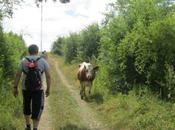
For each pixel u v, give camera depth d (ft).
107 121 47.62
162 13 59.67
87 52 132.36
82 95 68.28
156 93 51.75
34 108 32.58
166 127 37.96
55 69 161.79
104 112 52.95
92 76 72.54
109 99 60.54
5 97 48.32
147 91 52.90
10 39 81.25
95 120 48.57
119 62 62.69
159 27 53.16
